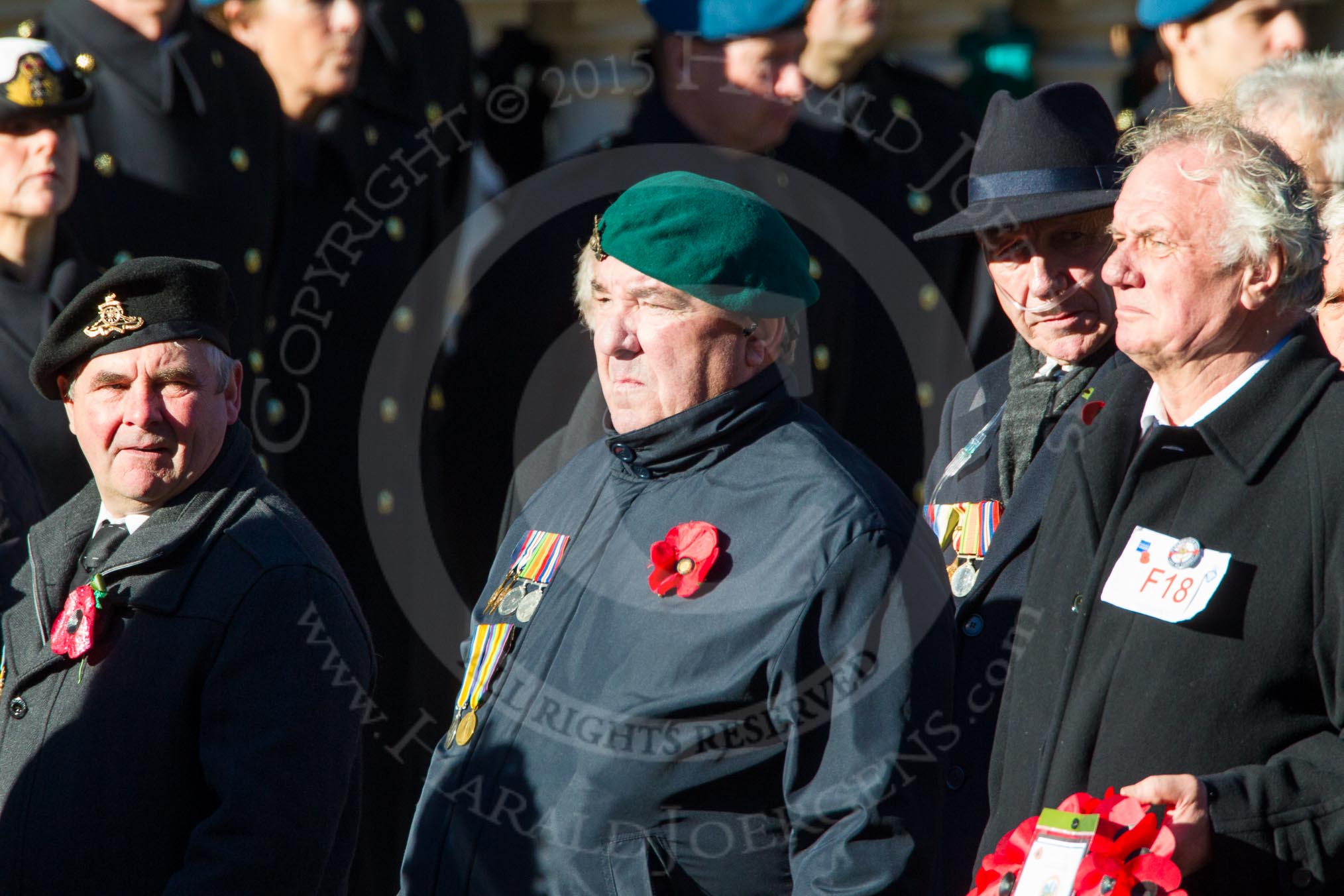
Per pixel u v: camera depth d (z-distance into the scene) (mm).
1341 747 8227
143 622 10281
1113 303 11289
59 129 14133
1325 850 8031
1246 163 8758
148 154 15312
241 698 10047
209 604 10219
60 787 10102
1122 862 7934
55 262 14500
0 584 12172
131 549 10461
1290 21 15859
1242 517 8555
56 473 13977
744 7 13961
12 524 12492
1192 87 16406
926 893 9000
